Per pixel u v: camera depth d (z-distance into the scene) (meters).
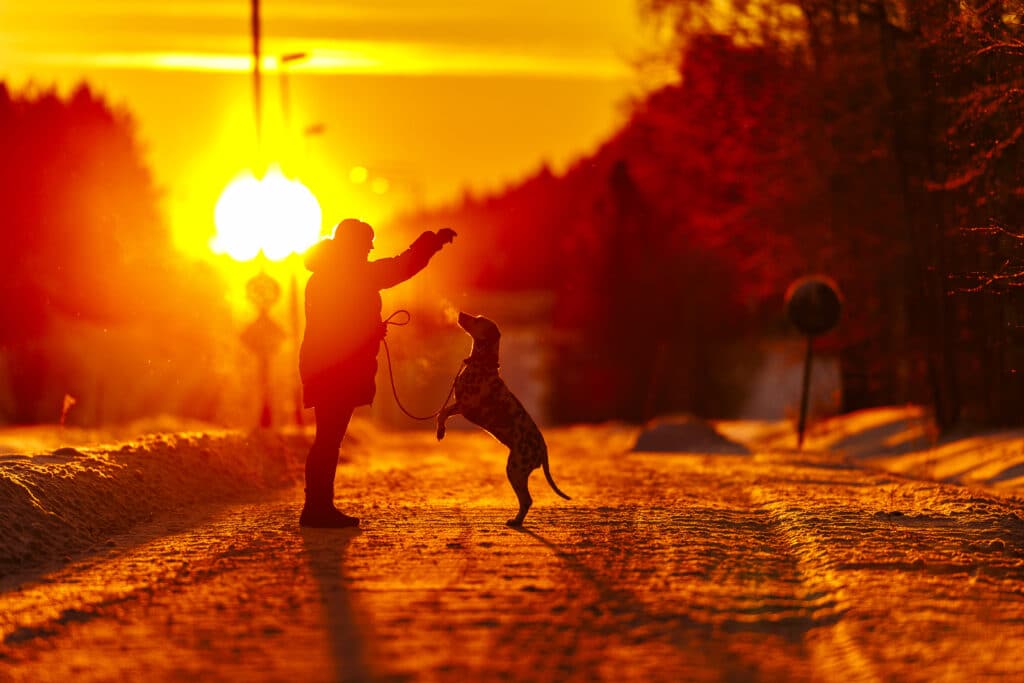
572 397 144.50
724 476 41.00
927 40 46.94
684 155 75.69
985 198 42.41
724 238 72.31
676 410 134.75
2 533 23.16
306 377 26.92
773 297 77.62
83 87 80.88
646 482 38.81
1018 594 19.78
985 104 41.34
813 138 63.06
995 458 44.84
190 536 26.06
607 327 142.38
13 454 30.72
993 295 46.66
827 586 19.92
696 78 69.19
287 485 39.69
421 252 27.19
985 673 15.09
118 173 78.69
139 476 31.08
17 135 70.69
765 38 65.94
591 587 19.83
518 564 21.88
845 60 60.25
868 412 69.06
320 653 15.88
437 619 17.66
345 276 26.88
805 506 29.80
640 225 141.88
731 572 21.33
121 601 19.17
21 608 18.73
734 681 14.77
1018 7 35.38
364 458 52.69
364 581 20.38
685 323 136.00
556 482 38.81
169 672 15.09
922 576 20.81
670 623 17.50
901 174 54.81
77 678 14.90
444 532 25.92
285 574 21.06
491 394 26.83
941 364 54.72
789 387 107.81
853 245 63.53
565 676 14.85
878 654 15.88
